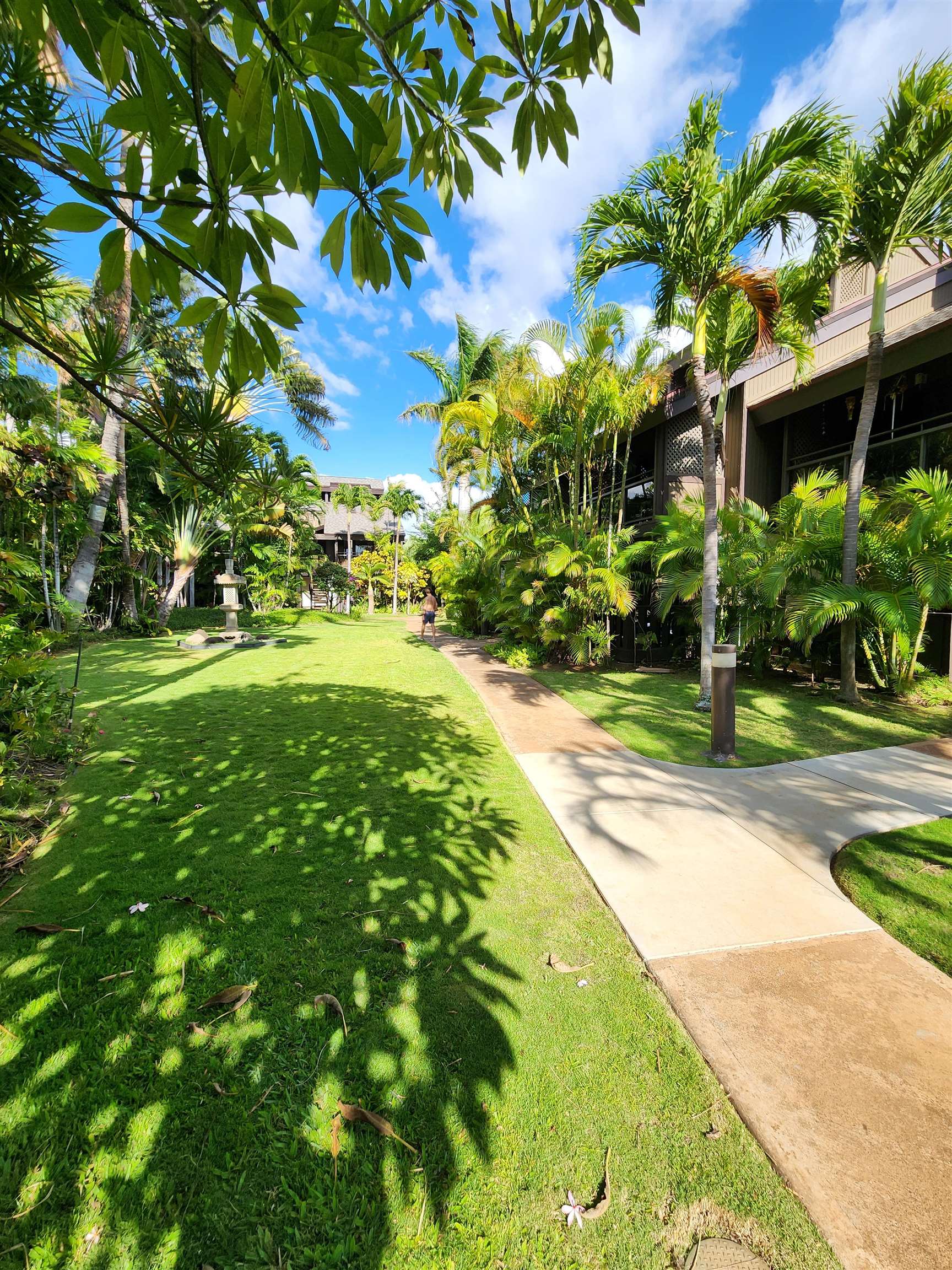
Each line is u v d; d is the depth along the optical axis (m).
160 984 2.25
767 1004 2.22
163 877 3.06
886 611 7.05
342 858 3.33
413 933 2.63
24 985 2.23
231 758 5.11
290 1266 1.33
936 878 3.23
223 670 10.20
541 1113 1.75
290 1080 1.83
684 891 3.05
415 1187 1.52
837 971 2.41
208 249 1.27
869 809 4.20
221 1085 1.81
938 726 6.75
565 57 1.43
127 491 16.81
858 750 5.80
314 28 0.99
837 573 8.34
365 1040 2.00
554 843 3.64
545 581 11.57
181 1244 1.38
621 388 10.22
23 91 1.51
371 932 2.63
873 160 6.69
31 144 1.16
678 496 13.27
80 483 9.42
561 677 10.30
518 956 2.49
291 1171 1.55
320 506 27.66
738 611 9.98
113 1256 1.34
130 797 4.18
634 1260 1.37
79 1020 2.06
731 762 5.36
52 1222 1.41
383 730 6.23
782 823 3.96
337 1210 1.46
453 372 19.20
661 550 10.52
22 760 4.44
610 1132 1.69
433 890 3.02
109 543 16.94
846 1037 2.05
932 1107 1.78
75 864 3.19
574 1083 1.85
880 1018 2.15
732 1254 1.38
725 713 5.42
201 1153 1.59
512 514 14.88
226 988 2.22
